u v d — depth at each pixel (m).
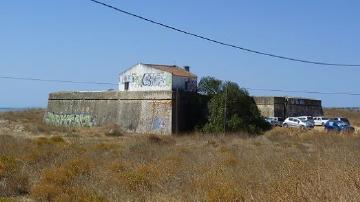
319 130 50.44
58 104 65.38
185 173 15.69
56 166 18.48
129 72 60.53
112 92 57.53
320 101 76.62
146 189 13.76
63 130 52.03
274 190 10.57
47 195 13.60
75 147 27.61
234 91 50.84
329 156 17.67
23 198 13.96
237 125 48.88
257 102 63.84
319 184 10.23
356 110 107.31
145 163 19.34
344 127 52.78
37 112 87.81
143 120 52.84
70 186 14.32
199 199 11.62
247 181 13.55
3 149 25.73
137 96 54.22
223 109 49.88
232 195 11.40
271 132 47.53
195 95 53.28
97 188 13.86
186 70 62.50
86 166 17.80
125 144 33.00
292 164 14.60
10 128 53.03
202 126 51.03
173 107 50.88
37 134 47.50
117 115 56.00
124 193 13.29
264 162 18.31
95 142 36.59
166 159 20.95
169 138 41.66
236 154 24.12
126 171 16.41
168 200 11.84
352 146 28.31
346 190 9.73
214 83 54.91
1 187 14.70
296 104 68.19
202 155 23.30
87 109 60.41
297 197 9.88
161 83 56.97
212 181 13.20
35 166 19.00
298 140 39.94
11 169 17.41
